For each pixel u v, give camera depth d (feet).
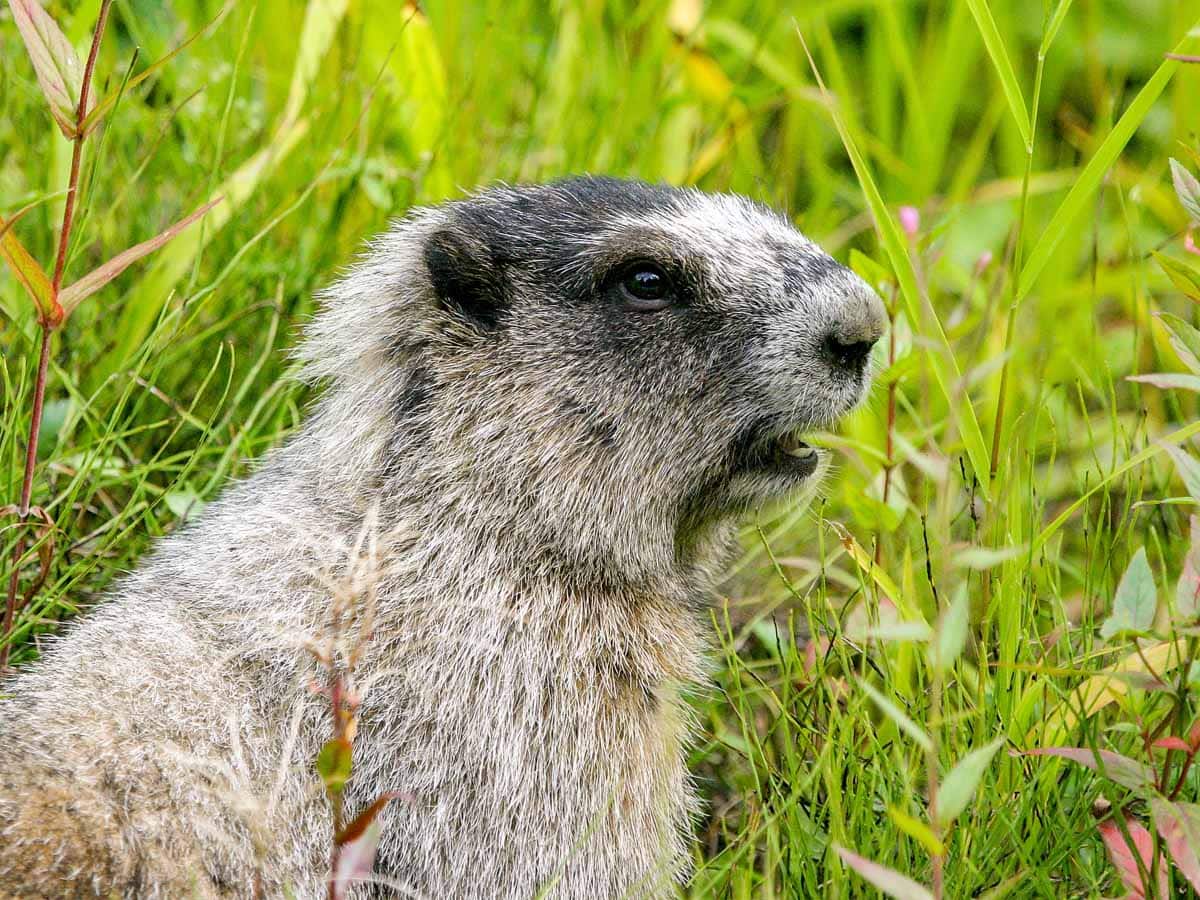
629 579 28.02
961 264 45.09
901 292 29.43
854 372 27.71
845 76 51.98
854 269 31.45
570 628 27.27
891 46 47.11
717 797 32.37
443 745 25.85
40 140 38.73
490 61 43.70
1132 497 34.27
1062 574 35.73
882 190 48.47
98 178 35.91
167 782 23.67
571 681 26.94
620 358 27.37
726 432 27.71
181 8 43.70
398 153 42.06
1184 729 25.13
